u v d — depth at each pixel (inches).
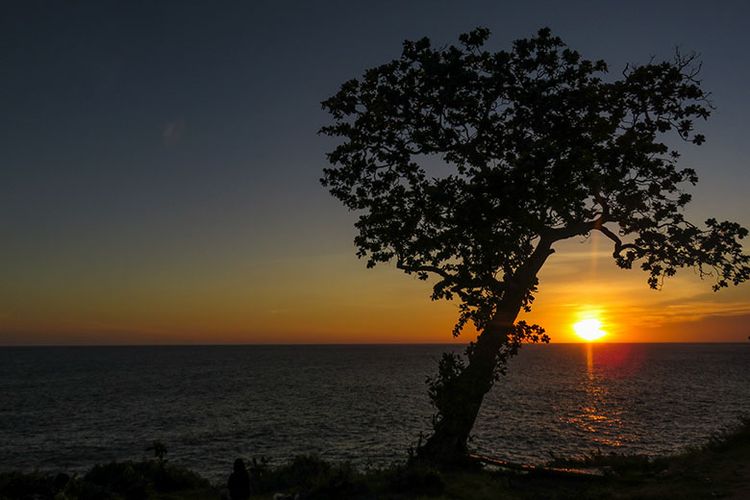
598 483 631.2
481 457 730.8
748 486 537.3
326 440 1813.5
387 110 812.0
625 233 854.5
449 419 749.9
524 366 6948.8
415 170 840.3
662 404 2763.3
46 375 5413.4
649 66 792.9
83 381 4621.1
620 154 757.3
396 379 4697.3
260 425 2171.5
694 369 6136.8
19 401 3122.5
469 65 810.2
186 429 2103.8
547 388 3713.1
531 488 622.5
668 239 838.5
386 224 832.3
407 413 2480.3
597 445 1652.3
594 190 780.0
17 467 1483.8
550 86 779.4
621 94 795.4
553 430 1930.4
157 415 2508.6
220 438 1891.0
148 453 1658.5
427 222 811.4
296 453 1594.5
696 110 792.3
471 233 762.8
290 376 5137.8
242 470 565.0
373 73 826.8
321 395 3348.9
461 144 800.3
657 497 531.5
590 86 776.3
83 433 2038.6
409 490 602.2
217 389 3811.5
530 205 739.4
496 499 568.4
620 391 3486.7
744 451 697.6
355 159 849.5
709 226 842.2
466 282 773.3
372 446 1692.9
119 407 2824.8
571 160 720.3
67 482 607.5
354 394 3398.1
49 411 2684.5
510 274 783.1
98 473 665.0
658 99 792.3
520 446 1627.7
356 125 839.7
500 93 793.6
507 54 783.7
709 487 552.7
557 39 781.9
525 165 708.0
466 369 766.5
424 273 836.0
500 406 2645.2
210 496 663.8
